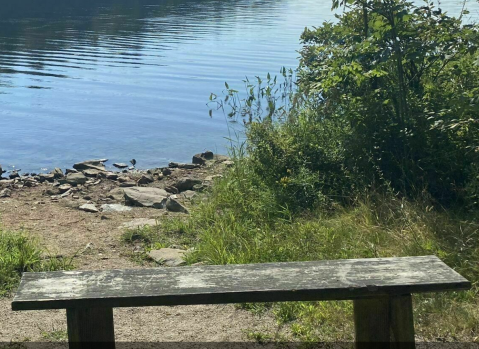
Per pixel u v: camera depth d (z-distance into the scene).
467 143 6.64
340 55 7.58
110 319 3.08
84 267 5.64
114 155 11.24
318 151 7.31
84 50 23.78
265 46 23.77
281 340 4.20
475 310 4.38
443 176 6.61
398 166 6.74
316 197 6.71
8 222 6.96
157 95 16.06
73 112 14.52
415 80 7.56
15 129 13.09
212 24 31.67
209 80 17.58
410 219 5.70
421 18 7.42
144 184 8.98
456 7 23.25
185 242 6.27
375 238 5.50
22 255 5.55
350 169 7.01
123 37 27.14
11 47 24.48
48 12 38.03
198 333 4.35
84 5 43.00
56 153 11.43
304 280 3.09
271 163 7.42
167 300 2.96
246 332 4.33
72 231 6.67
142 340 4.28
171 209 7.51
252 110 13.60
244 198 7.06
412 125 6.87
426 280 3.03
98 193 8.50
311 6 42.62
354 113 7.09
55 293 3.00
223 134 12.42
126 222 7.00
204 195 7.98
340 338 4.16
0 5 42.38
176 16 35.56
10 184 9.05
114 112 14.42
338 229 5.82
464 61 7.60
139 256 5.93
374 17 7.43
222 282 3.10
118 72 19.41
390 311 3.14
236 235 6.04
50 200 8.11
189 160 10.88
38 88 17.27
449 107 6.97
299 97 10.21
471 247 5.18
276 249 5.51
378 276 3.10
